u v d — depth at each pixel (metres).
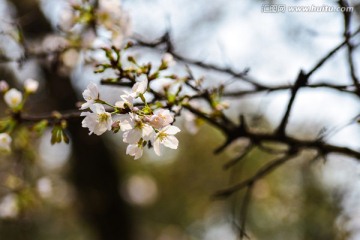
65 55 3.41
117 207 8.59
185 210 12.87
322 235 8.10
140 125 1.86
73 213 9.28
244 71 2.66
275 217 9.45
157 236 12.41
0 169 5.14
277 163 3.04
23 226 6.22
